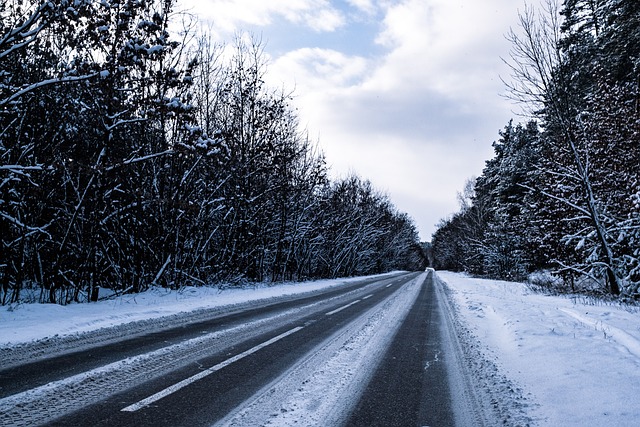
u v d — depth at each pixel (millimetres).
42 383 4285
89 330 7211
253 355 5879
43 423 3277
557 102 14102
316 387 4512
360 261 50062
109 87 10742
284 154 23031
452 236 75500
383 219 56469
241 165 20406
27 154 11164
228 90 19906
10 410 3518
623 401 3961
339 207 37781
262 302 13703
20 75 10914
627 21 18250
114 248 14562
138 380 4516
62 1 8984
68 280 11422
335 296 16812
